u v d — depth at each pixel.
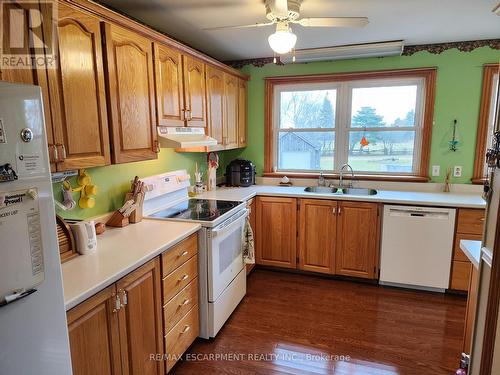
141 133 2.01
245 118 3.85
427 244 2.94
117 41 1.78
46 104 1.35
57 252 1.05
